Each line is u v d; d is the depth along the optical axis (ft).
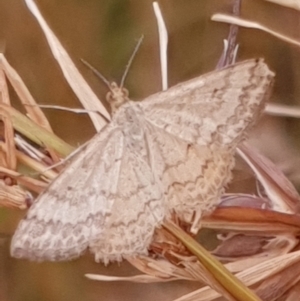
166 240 0.35
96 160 0.34
